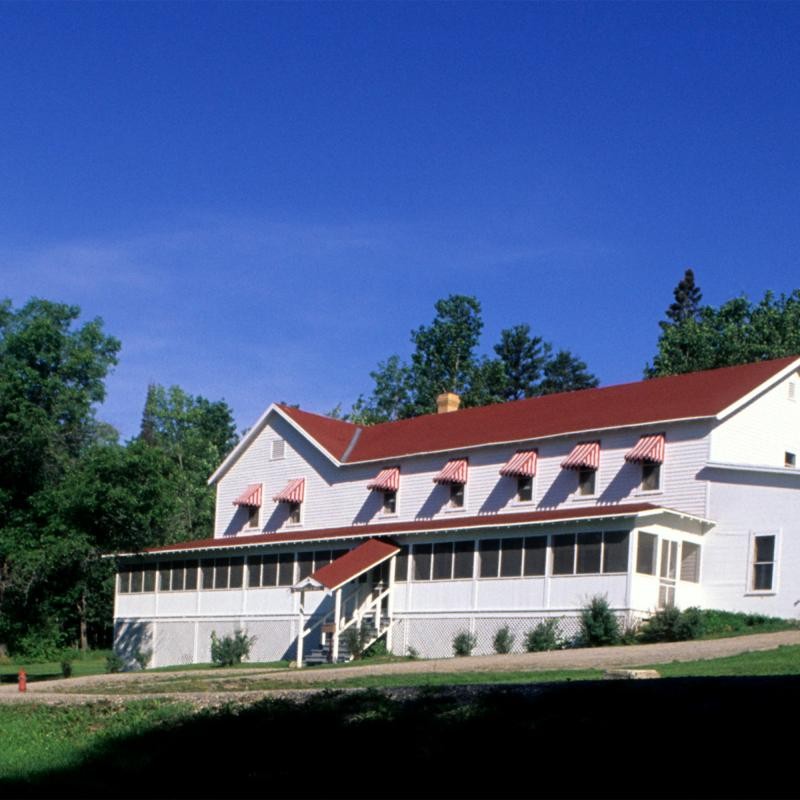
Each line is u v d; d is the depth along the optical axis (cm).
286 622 5097
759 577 4172
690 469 4434
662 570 4184
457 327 9644
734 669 2712
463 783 1730
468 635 4384
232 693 2784
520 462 4916
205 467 8994
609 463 4691
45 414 5300
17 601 5197
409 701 2197
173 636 5603
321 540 5019
